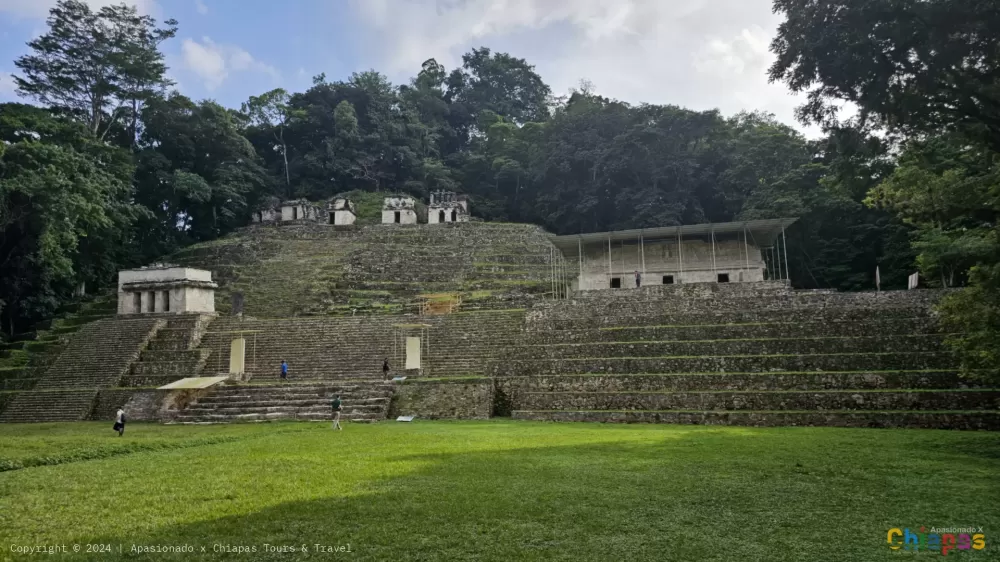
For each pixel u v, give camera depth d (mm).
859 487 10906
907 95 15461
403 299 44938
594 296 37312
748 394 22719
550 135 76500
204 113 70750
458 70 106438
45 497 10414
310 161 80188
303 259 54219
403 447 16078
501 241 58688
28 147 41188
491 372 28328
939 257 33625
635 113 68375
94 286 53750
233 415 25969
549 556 7246
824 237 50719
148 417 27375
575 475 11938
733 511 9281
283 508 9438
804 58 16078
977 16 13664
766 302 32250
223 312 43062
